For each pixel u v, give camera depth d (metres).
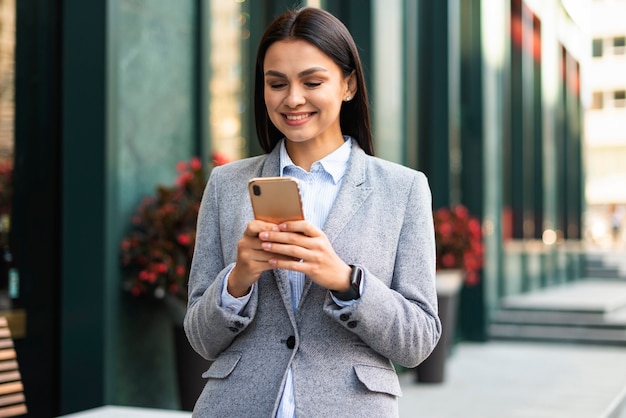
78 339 4.05
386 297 1.62
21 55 3.98
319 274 1.56
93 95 4.10
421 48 8.58
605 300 11.30
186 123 4.81
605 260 18.36
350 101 1.86
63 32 4.17
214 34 5.08
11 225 3.91
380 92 6.76
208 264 1.82
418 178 1.80
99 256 4.05
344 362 1.67
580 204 18.20
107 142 4.07
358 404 1.65
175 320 4.23
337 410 1.64
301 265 1.56
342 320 1.61
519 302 10.89
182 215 4.14
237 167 1.88
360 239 1.71
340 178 1.79
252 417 1.68
